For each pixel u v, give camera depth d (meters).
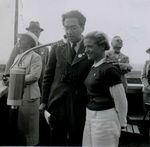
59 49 2.58
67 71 2.50
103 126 2.32
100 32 2.35
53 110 2.56
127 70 4.61
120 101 2.31
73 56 2.52
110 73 2.29
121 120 2.36
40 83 3.89
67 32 2.45
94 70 2.36
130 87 5.27
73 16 2.41
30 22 4.62
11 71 2.11
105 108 2.32
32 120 3.36
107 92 2.33
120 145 4.49
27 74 3.21
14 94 2.09
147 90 4.99
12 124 3.12
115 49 5.00
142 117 5.22
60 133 2.57
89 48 2.33
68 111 2.51
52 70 2.66
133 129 4.88
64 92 2.51
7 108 3.93
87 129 2.44
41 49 4.19
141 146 4.48
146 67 5.08
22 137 3.39
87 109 2.43
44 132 4.10
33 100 3.33
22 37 3.20
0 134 3.83
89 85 2.36
